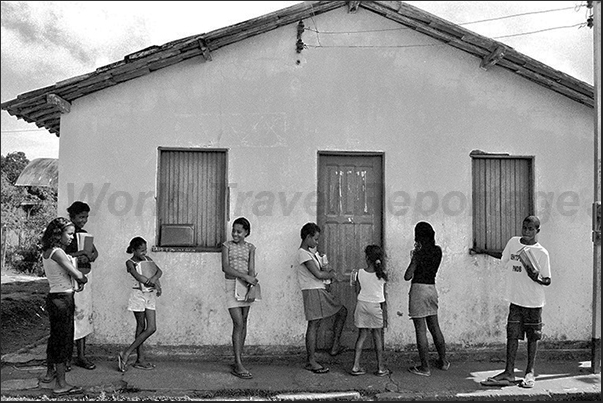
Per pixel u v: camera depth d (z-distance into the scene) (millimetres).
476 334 7371
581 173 7668
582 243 7613
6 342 8586
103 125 7148
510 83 7621
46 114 7312
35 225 19062
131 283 7027
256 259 7191
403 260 7344
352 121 7422
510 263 6562
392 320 7277
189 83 7266
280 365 6973
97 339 6938
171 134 7223
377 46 7488
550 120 7664
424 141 7492
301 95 7387
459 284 7398
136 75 7129
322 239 7375
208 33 6805
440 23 7066
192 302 7074
